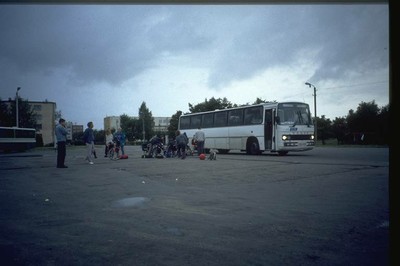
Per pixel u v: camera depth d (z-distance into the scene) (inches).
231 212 230.8
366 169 476.7
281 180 387.2
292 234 177.6
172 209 242.7
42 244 166.9
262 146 908.6
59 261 143.6
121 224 203.2
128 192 319.3
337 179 383.2
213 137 1095.6
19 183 394.9
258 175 438.6
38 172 525.0
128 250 156.3
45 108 3897.6
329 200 265.0
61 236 180.1
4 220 216.1
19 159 930.1
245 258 144.0
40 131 3858.3
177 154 932.6
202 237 175.0
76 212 237.6
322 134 1966.0
